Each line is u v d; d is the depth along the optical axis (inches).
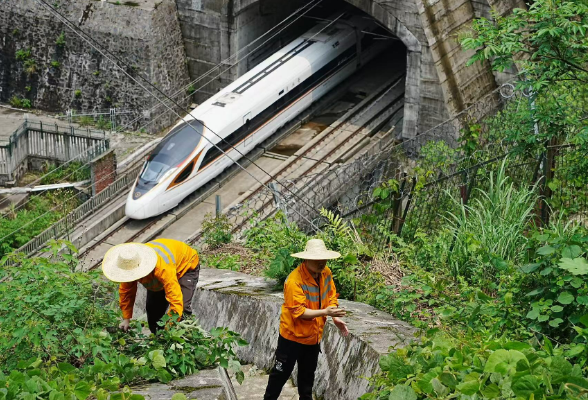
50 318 302.4
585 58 538.9
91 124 1577.3
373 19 1616.6
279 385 295.7
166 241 327.9
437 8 1393.9
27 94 1630.2
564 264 273.6
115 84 1560.0
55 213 1209.4
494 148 675.4
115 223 1232.2
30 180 1374.3
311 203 1085.1
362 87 1594.5
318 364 331.3
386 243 475.5
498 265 384.2
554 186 510.3
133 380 292.7
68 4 1568.7
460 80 1423.5
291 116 1453.0
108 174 1314.0
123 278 302.4
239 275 482.0
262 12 1627.7
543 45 525.7
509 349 234.2
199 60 1630.2
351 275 405.1
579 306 284.4
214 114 1310.3
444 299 368.2
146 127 1557.6
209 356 307.1
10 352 304.7
